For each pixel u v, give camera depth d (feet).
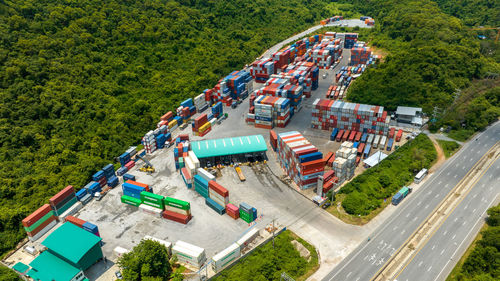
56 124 500.74
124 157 478.59
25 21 622.13
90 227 346.95
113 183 442.09
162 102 632.38
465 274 304.91
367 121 532.73
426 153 490.90
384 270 312.09
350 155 441.27
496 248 315.37
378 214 385.50
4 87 508.94
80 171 440.45
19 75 523.29
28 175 422.82
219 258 309.42
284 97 625.82
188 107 613.52
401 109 588.50
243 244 334.44
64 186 415.03
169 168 483.51
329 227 366.43
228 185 440.86
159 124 564.71
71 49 628.28
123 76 645.92
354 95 654.53
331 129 569.64
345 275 307.78
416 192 422.00
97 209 402.11
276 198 414.62
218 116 625.00
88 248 308.60
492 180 439.63
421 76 639.35
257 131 581.53
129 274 296.92
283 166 477.36
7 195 394.11
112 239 354.33
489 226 360.89
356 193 406.00
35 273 302.66
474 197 408.67
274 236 353.31
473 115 563.89
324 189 407.23
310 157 414.21
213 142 501.56
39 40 601.21
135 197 412.98
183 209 373.20
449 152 505.66
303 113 645.10
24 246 353.10
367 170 453.99
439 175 454.40
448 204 398.62
